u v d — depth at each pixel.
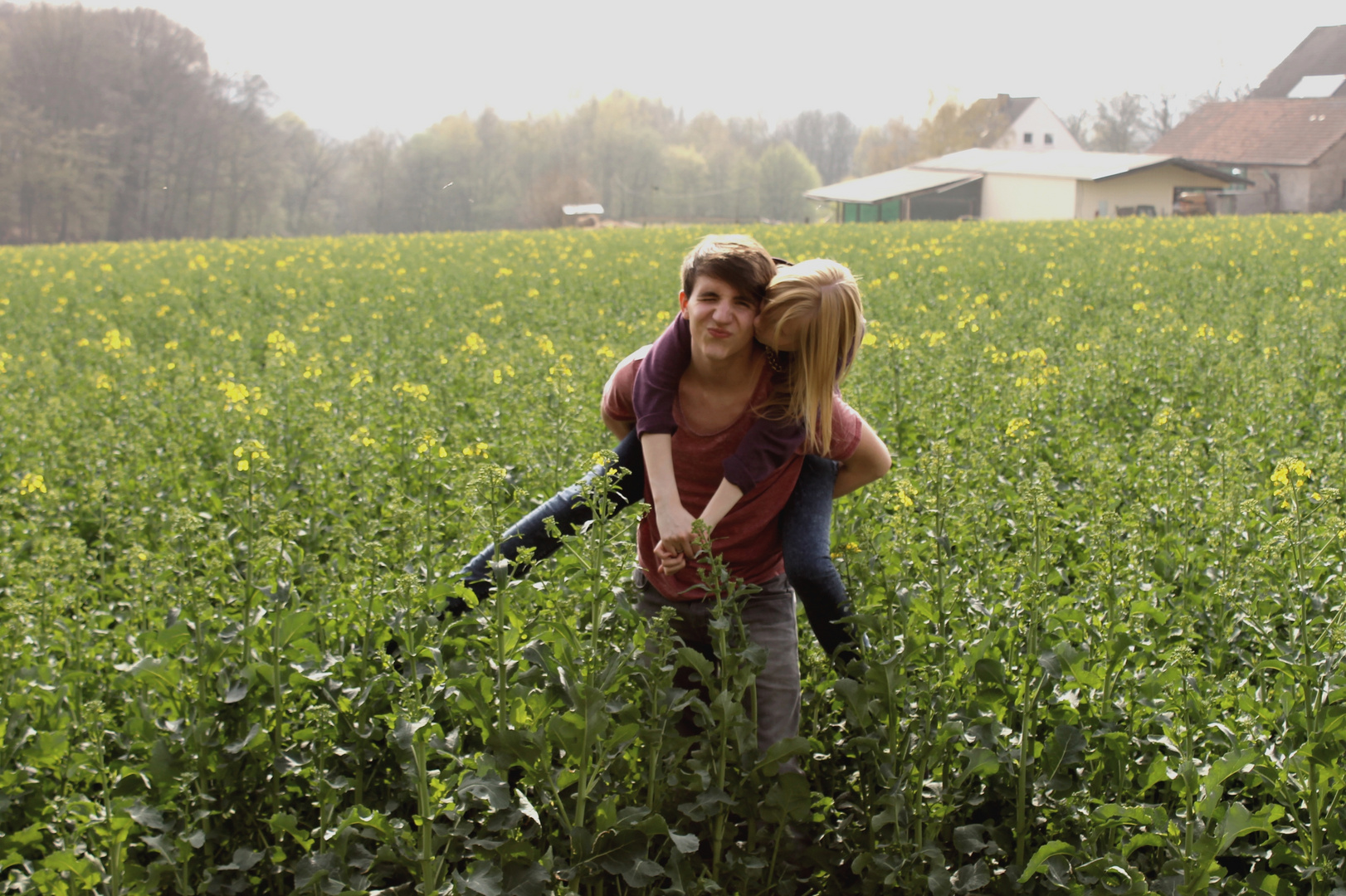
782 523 4.00
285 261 29.03
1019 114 120.50
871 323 12.77
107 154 95.31
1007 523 5.59
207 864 3.46
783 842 3.83
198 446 8.40
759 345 3.89
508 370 9.23
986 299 17.36
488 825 3.27
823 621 3.98
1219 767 3.08
